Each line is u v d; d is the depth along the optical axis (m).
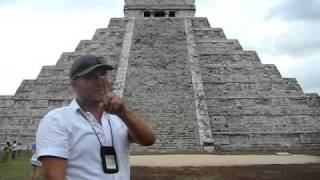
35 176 18.11
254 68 44.00
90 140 4.28
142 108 38.22
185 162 19.81
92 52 47.41
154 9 59.59
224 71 43.75
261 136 38.34
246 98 41.12
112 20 51.94
